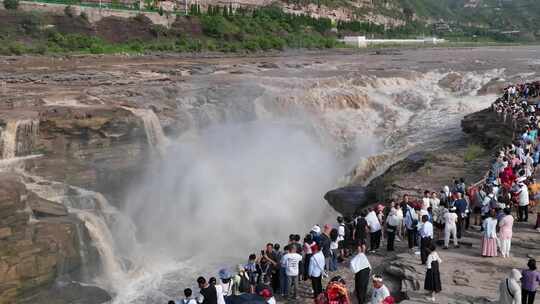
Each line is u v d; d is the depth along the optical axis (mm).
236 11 136625
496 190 23047
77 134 33938
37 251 24531
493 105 46312
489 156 35000
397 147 45438
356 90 56875
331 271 21109
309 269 18578
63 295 25219
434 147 42656
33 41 81312
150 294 27312
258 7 153750
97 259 28344
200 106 45000
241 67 71938
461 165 33875
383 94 58625
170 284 28703
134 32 98688
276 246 20875
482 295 17094
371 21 188625
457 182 24859
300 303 18906
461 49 147000
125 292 27453
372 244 22328
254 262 20344
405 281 18406
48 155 33062
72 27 89312
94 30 91938
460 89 63344
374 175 41844
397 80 63375
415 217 21812
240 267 19734
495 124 41219
